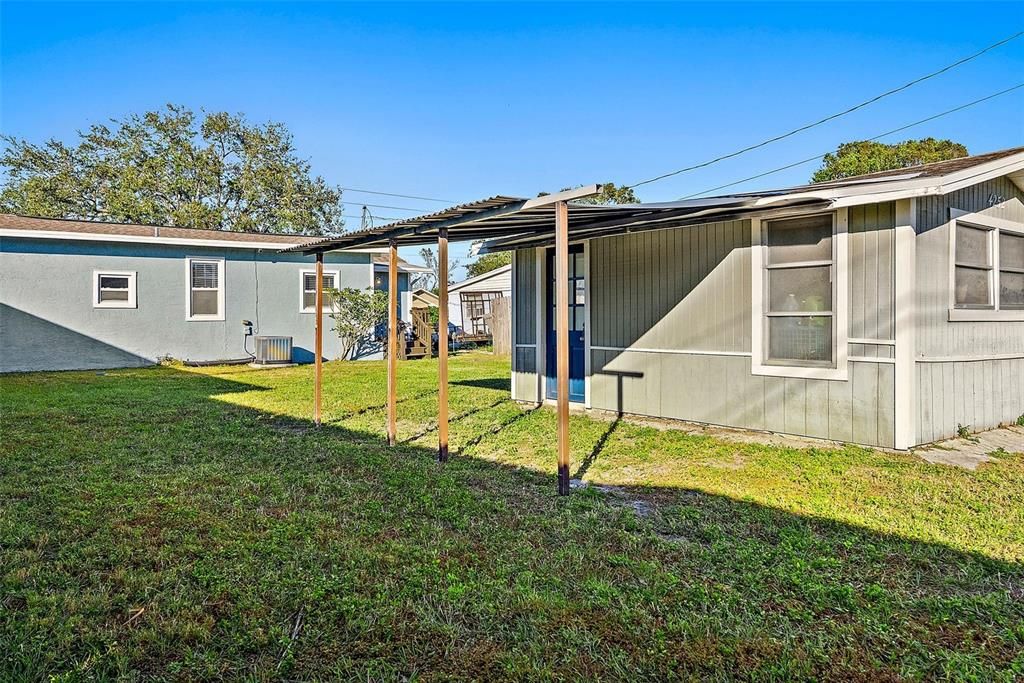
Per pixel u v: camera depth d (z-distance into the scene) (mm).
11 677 2205
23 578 3031
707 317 7219
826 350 6270
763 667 2316
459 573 3141
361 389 10859
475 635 2541
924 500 4391
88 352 14062
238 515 4035
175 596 2861
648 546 3531
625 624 2625
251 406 8820
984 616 2713
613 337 8289
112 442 6242
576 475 5176
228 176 33781
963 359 6340
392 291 6453
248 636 2516
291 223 33875
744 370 6895
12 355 13250
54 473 5031
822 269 6262
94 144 31719
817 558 3342
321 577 3074
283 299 16500
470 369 14836
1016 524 3910
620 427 7223
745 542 3596
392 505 4297
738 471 5219
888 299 5762
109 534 3664
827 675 2281
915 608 2785
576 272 8828
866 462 5363
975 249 6605
